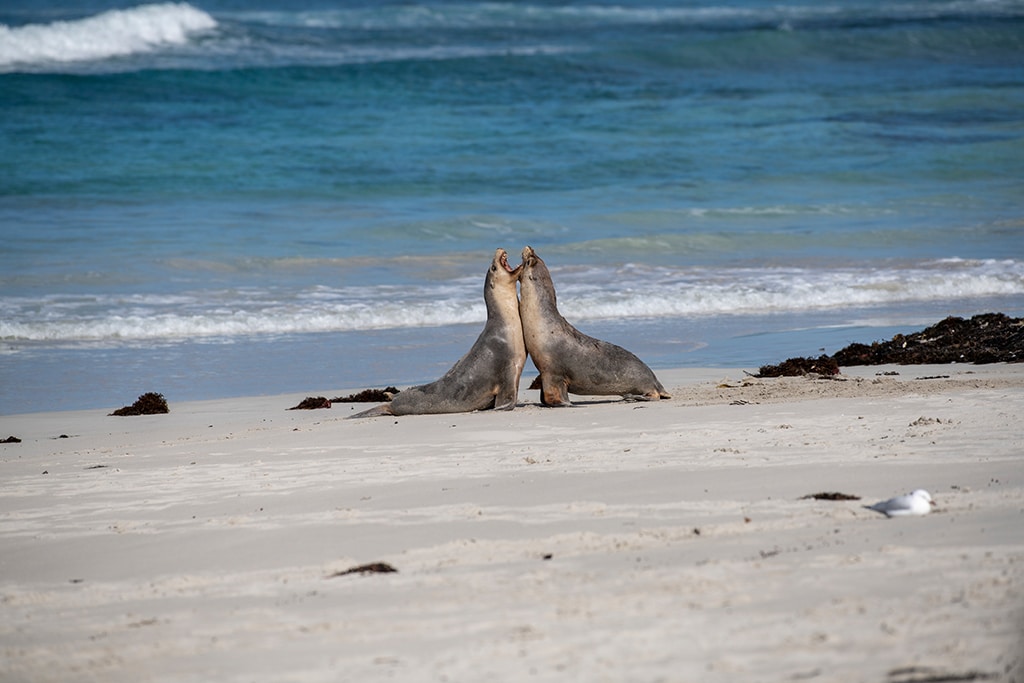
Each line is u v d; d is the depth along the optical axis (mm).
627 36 94125
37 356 32750
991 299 39781
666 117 72000
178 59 80000
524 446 19391
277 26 91375
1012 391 22484
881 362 29484
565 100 75812
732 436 19141
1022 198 55281
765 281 41375
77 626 11141
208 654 9984
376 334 35688
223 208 52438
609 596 10680
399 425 22375
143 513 15828
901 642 8984
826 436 18578
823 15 108000
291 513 15242
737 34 89500
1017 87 81625
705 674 8594
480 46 88188
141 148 62281
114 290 39688
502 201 54750
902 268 43125
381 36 91000
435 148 64000
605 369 24266
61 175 57000
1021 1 116250
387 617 10594
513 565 12148
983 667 8406
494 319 24328
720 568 11328
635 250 46438
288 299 39000
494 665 9109
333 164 60469
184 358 32562
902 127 70812
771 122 71562
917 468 15602
